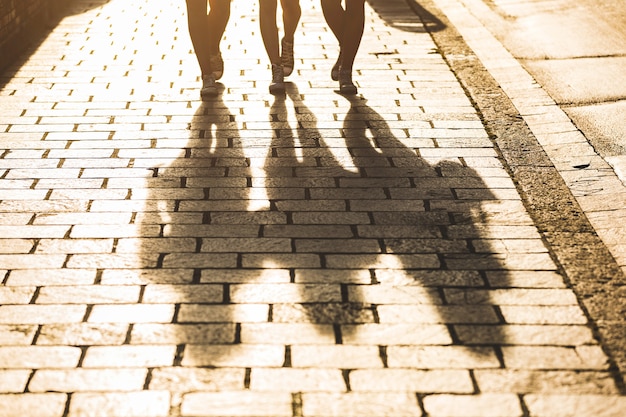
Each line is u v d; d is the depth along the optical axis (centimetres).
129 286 389
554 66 746
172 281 393
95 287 388
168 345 345
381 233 440
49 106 634
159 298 379
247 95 659
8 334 352
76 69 731
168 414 304
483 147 555
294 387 319
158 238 434
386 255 418
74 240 431
